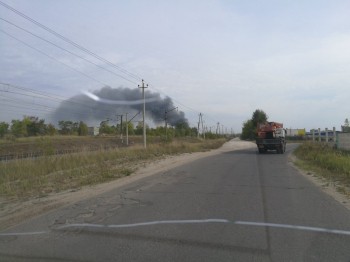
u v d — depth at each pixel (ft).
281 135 131.64
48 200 40.55
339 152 94.79
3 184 50.67
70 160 77.82
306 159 93.97
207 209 33.22
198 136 341.21
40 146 96.02
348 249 21.85
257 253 21.17
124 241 23.81
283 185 48.42
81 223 29.01
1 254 21.71
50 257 21.06
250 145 227.81
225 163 86.94
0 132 240.73
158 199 38.91
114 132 397.39
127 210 33.60
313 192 42.55
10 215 33.47
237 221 28.66
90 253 21.58
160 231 26.07
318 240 23.65
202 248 22.13
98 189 47.80
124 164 84.99
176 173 65.57
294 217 29.91
